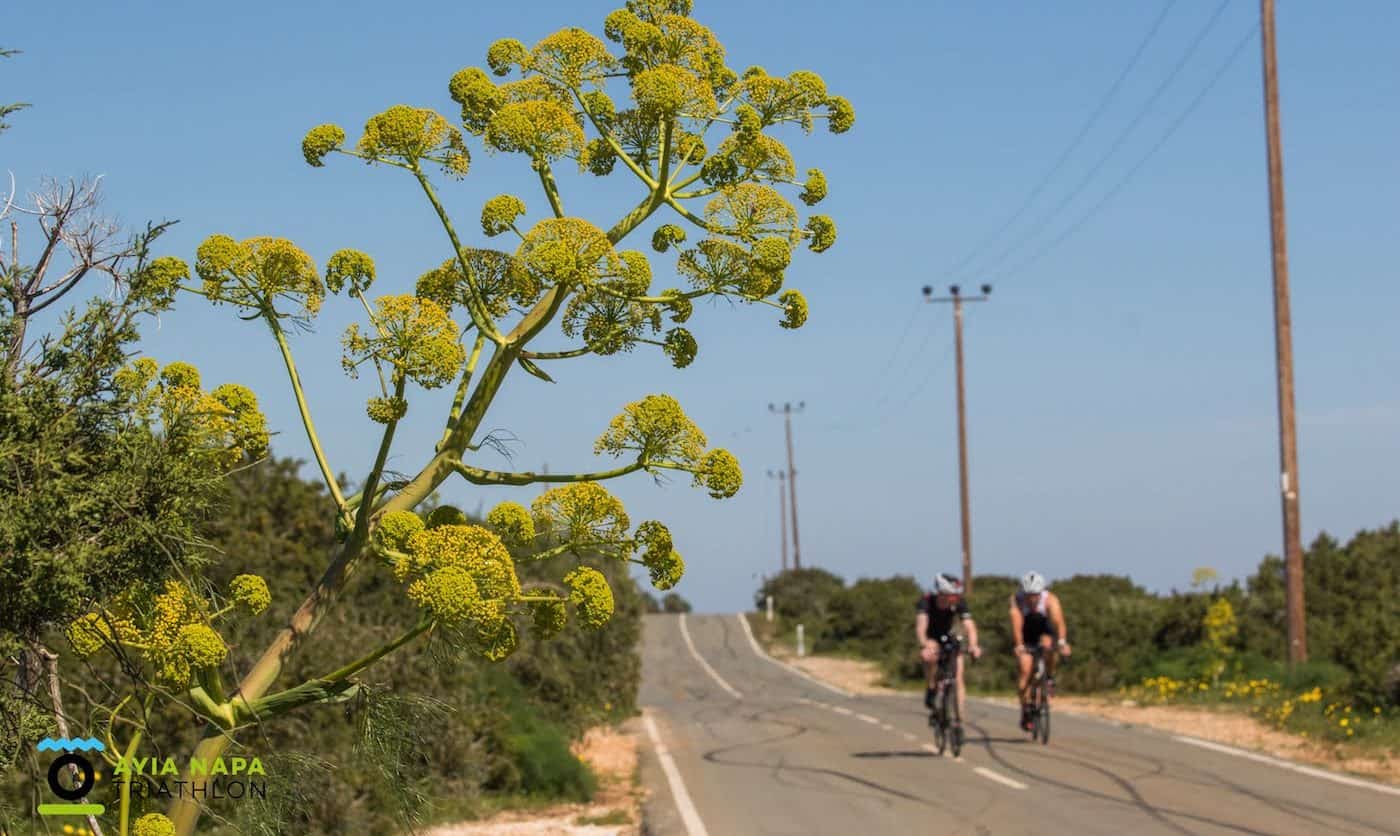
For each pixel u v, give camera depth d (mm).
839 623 63781
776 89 4883
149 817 4062
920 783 14938
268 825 4523
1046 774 15359
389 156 4531
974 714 24562
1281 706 20891
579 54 4801
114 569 3982
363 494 4230
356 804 10453
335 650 12125
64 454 3955
